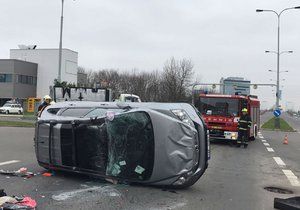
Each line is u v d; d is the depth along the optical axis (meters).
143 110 9.12
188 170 8.91
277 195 9.17
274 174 12.26
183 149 8.91
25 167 11.44
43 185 9.15
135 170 9.19
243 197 8.79
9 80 80.88
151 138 9.02
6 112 62.22
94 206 7.48
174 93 84.62
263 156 17.25
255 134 26.22
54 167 10.40
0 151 14.88
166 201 8.06
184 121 8.99
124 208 7.41
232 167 13.44
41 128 10.63
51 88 29.09
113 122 9.40
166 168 8.92
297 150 20.58
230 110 21.78
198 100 22.31
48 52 85.38
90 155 9.67
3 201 6.81
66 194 8.34
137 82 98.31
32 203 7.04
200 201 8.21
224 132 21.72
